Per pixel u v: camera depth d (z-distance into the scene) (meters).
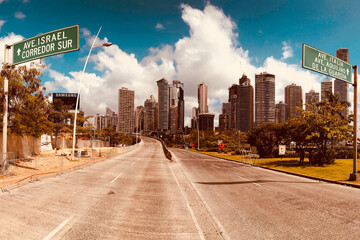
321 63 11.88
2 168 12.38
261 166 22.47
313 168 18.95
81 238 4.77
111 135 83.50
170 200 8.39
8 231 5.05
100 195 8.85
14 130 17.41
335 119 20.69
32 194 8.71
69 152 33.38
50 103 21.09
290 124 25.75
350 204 8.00
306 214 6.81
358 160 25.08
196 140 86.19
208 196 9.26
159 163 25.55
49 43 10.16
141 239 4.82
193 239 4.88
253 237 5.04
